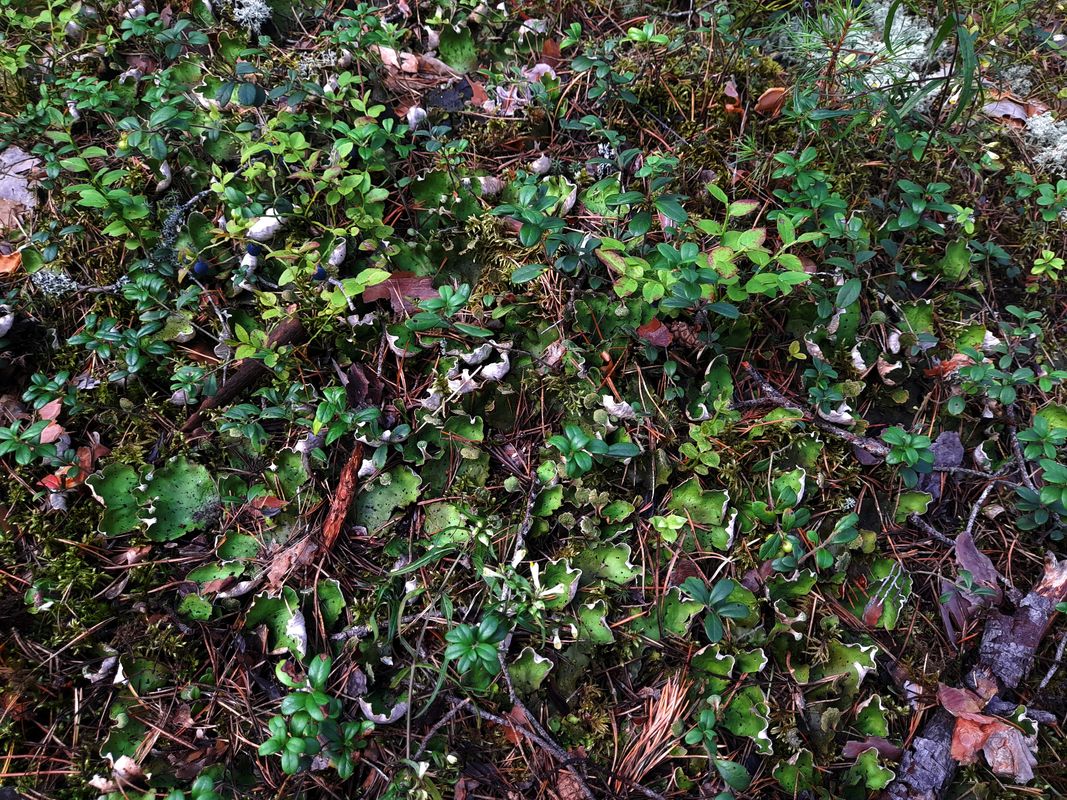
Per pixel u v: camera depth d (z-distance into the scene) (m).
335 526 2.50
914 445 2.48
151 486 2.51
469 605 2.39
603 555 2.52
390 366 2.82
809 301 2.88
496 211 2.60
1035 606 2.47
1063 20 3.95
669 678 2.35
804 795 2.21
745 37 3.53
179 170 3.06
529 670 2.30
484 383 2.74
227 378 2.71
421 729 2.23
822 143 3.25
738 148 3.28
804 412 2.80
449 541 2.50
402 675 2.28
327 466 2.62
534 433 2.77
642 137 3.37
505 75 3.50
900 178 3.23
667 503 2.64
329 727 2.02
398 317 2.85
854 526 2.60
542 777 2.20
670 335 2.78
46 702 2.19
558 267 2.80
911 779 2.23
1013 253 3.27
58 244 2.88
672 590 2.44
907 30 3.62
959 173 3.39
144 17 3.17
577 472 2.42
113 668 2.26
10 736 2.12
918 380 2.94
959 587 2.50
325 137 3.13
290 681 2.08
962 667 2.45
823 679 2.38
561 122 3.18
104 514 2.43
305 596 2.40
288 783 2.13
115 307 2.80
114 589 2.37
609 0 3.79
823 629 2.43
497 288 2.88
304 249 2.71
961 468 2.74
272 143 2.94
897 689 2.42
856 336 2.91
